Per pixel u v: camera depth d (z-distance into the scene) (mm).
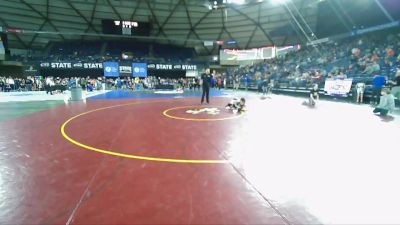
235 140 5352
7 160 4055
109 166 3773
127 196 2828
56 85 23578
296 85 21406
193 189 3008
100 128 6676
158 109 10906
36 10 35562
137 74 39844
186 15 39750
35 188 3033
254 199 2783
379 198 2828
